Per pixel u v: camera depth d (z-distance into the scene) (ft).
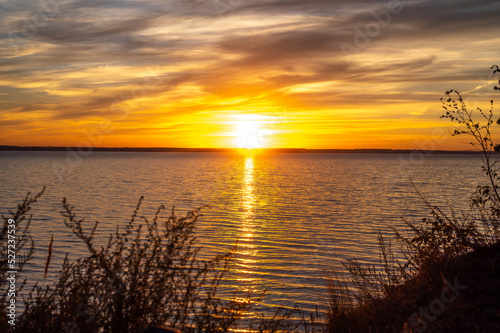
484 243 19.54
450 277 16.94
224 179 395.14
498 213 19.74
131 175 449.89
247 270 68.69
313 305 44.55
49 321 11.75
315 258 81.71
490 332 12.40
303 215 156.97
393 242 34.60
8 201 196.44
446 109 21.16
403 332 14.12
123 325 11.17
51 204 185.68
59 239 96.12
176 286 12.19
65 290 12.06
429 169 614.75
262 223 137.18
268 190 278.87
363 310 17.70
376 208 175.83
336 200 212.23
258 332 13.91
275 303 46.34
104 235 100.94
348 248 93.40
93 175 442.09
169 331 9.52
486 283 15.69
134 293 11.39
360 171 564.30
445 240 19.81
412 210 166.09
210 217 150.20
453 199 203.10
